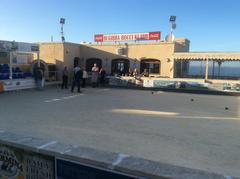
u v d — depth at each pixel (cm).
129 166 197
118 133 696
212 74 2108
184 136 684
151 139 648
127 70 2244
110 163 202
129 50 2220
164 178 182
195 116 975
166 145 602
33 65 2080
